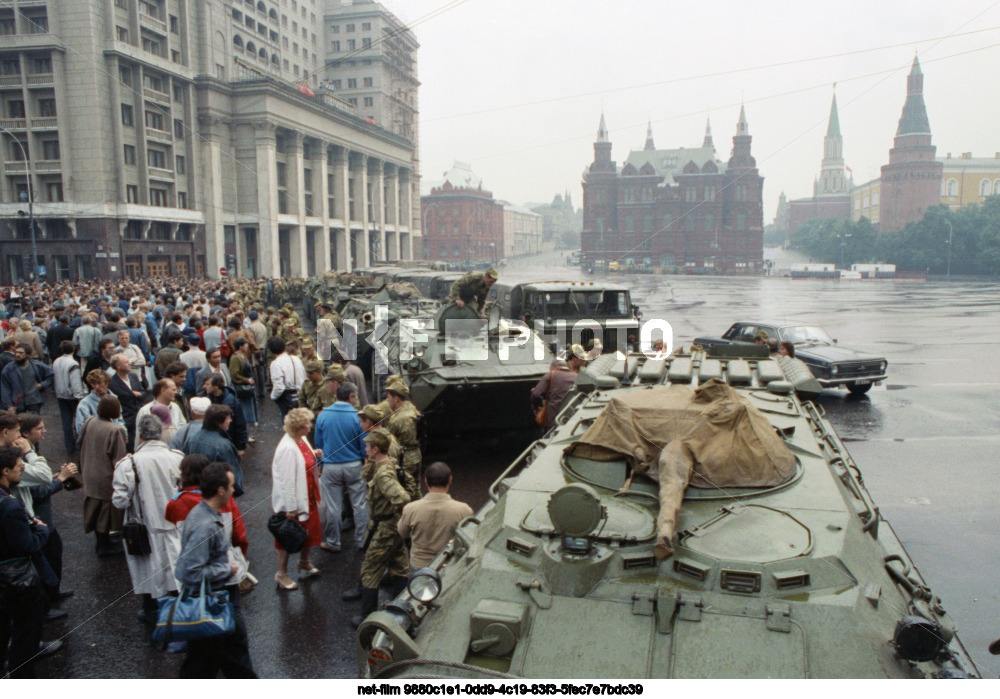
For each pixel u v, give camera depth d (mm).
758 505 4402
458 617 3801
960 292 48531
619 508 4449
